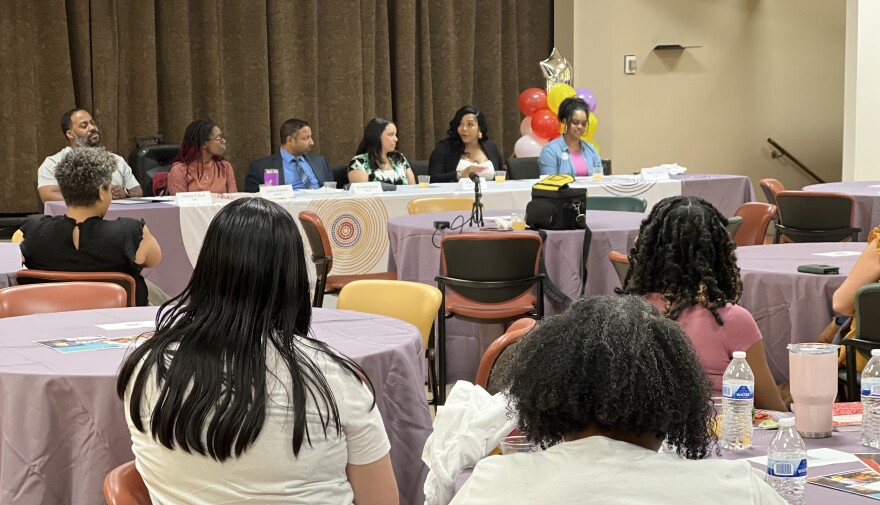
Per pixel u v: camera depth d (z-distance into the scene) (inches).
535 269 185.3
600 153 406.0
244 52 358.0
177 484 68.2
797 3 432.1
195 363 67.5
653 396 48.1
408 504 108.3
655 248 104.0
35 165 321.4
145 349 70.2
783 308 153.5
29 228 155.3
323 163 298.5
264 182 275.6
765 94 432.5
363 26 379.2
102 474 92.5
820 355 80.0
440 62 396.8
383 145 303.6
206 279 69.6
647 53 405.4
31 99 318.3
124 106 335.9
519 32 416.2
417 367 110.9
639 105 406.3
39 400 92.1
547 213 198.7
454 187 281.7
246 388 66.7
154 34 337.7
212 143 271.7
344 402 71.4
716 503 47.2
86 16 324.2
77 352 101.9
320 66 375.6
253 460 67.2
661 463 48.0
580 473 47.5
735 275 103.3
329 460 70.3
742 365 80.5
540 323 52.6
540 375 49.6
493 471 50.1
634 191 287.6
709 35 417.1
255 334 68.4
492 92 408.5
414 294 137.7
